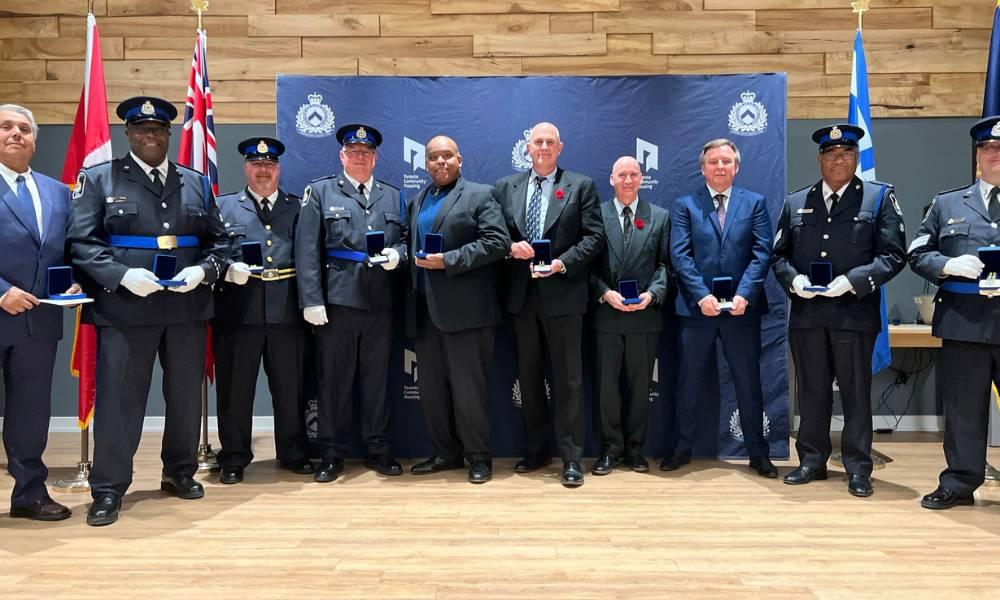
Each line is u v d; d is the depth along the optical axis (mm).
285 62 4984
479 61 4988
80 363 3549
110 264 2820
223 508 3029
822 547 2533
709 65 4957
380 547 2535
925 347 4781
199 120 3998
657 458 3971
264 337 3609
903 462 3926
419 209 3600
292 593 2143
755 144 3936
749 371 3574
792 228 3416
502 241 3367
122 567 2359
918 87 4918
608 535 2658
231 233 3484
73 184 3775
